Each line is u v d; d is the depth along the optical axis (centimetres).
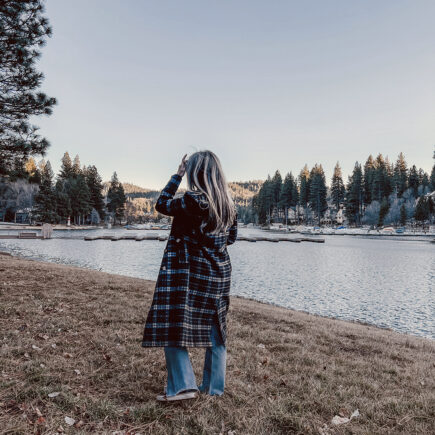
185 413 226
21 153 724
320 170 10069
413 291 1251
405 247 3709
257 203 13075
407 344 522
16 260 1231
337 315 902
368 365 372
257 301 962
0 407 219
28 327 394
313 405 255
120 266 1788
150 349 349
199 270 211
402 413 251
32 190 6812
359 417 242
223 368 244
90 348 342
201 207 205
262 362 347
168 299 207
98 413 221
